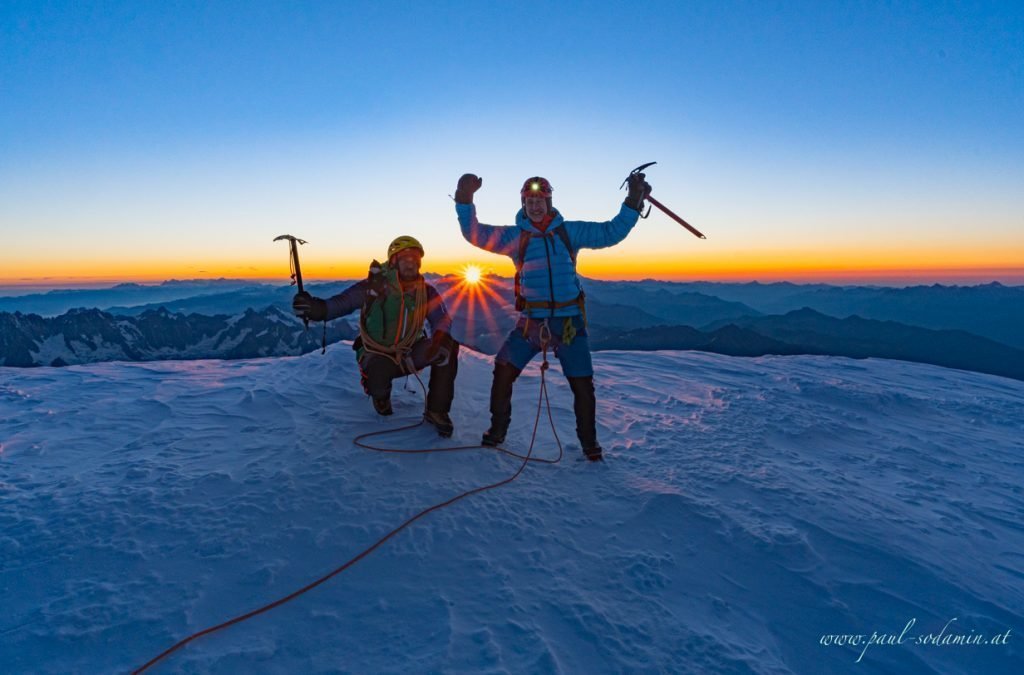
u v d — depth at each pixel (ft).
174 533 8.43
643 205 11.61
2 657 6.00
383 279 11.99
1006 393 25.71
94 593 7.06
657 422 15.67
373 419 13.73
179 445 11.99
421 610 7.04
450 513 9.31
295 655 6.22
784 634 7.39
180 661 6.03
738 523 9.73
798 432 15.90
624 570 8.26
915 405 21.29
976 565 9.43
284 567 7.77
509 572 7.95
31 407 14.94
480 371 19.21
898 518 10.81
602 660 6.42
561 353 12.02
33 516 8.77
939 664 6.98
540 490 10.62
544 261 11.46
